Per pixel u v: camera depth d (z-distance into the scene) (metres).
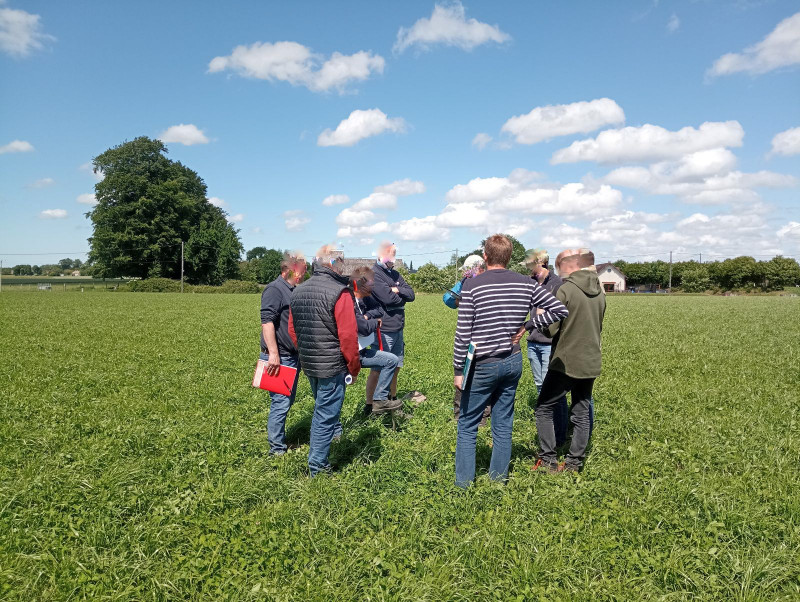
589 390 5.23
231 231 83.31
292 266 5.88
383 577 3.56
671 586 3.42
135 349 13.15
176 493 4.66
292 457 5.50
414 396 8.30
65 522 4.12
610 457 5.50
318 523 4.13
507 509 4.34
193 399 8.07
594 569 3.60
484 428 6.60
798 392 8.16
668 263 131.88
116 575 3.49
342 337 4.90
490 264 4.79
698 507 4.27
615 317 24.44
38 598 3.31
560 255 5.52
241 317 23.77
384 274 7.40
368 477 5.00
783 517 4.16
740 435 6.03
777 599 3.22
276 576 3.53
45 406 7.45
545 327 4.64
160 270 73.94
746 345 13.66
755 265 102.69
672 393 8.03
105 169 72.75
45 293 52.88
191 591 3.38
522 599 3.28
